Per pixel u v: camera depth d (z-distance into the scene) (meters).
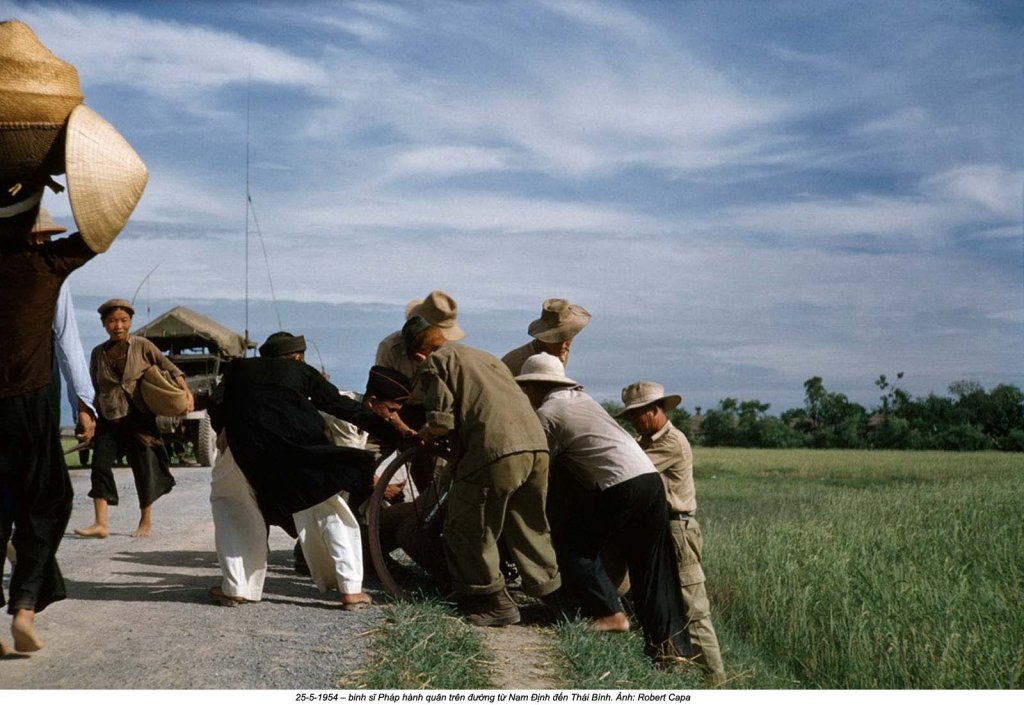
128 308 9.40
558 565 6.45
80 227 4.70
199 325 21.88
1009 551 11.76
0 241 4.74
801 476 31.61
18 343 4.86
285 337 6.54
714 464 38.88
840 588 8.88
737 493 23.39
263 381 6.38
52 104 4.65
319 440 6.38
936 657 7.55
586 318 7.52
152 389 9.18
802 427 99.44
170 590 6.86
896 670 7.38
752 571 9.65
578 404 6.67
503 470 6.09
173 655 5.28
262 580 6.49
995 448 86.06
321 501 6.29
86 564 7.78
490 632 6.14
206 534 9.74
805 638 7.97
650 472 6.49
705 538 11.67
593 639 5.96
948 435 87.44
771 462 40.75
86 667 5.06
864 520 14.58
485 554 6.22
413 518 7.05
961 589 9.08
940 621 8.14
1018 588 9.84
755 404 95.62
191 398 9.33
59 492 5.14
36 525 5.12
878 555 10.79
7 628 5.74
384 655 5.27
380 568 6.76
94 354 9.38
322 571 6.51
